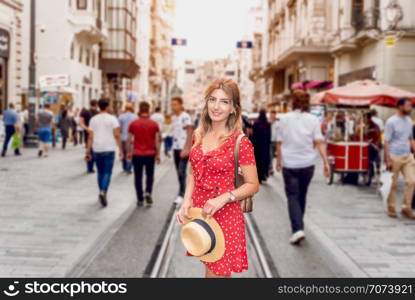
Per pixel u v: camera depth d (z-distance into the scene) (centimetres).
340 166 1276
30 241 647
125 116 1427
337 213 898
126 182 1259
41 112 1806
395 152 841
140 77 5812
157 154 927
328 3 3086
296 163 665
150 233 706
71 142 2792
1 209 850
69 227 733
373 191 1196
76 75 3288
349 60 2652
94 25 3291
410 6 2114
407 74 2130
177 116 985
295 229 661
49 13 3073
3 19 2256
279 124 681
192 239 305
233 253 321
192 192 347
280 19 4334
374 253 627
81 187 1129
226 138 326
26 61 3041
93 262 562
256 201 1027
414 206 919
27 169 1426
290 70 3872
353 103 1260
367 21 2261
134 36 4731
